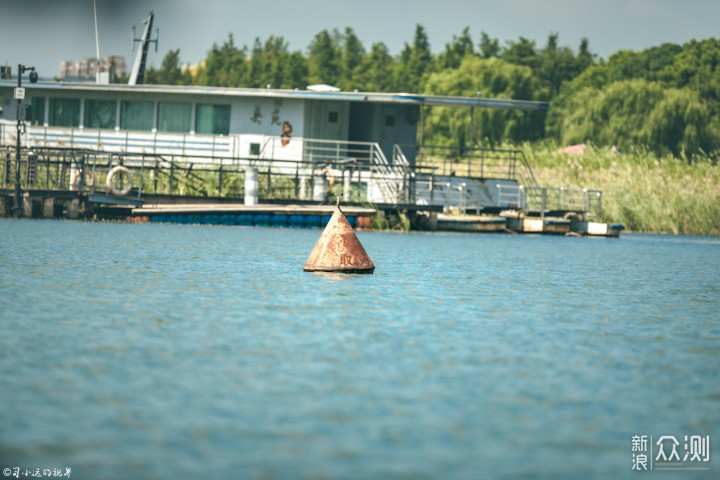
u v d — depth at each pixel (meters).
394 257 51.25
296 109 78.44
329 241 41.69
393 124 83.25
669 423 17.64
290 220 72.62
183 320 26.67
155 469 14.52
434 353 23.11
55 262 40.81
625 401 19.00
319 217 72.75
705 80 197.25
